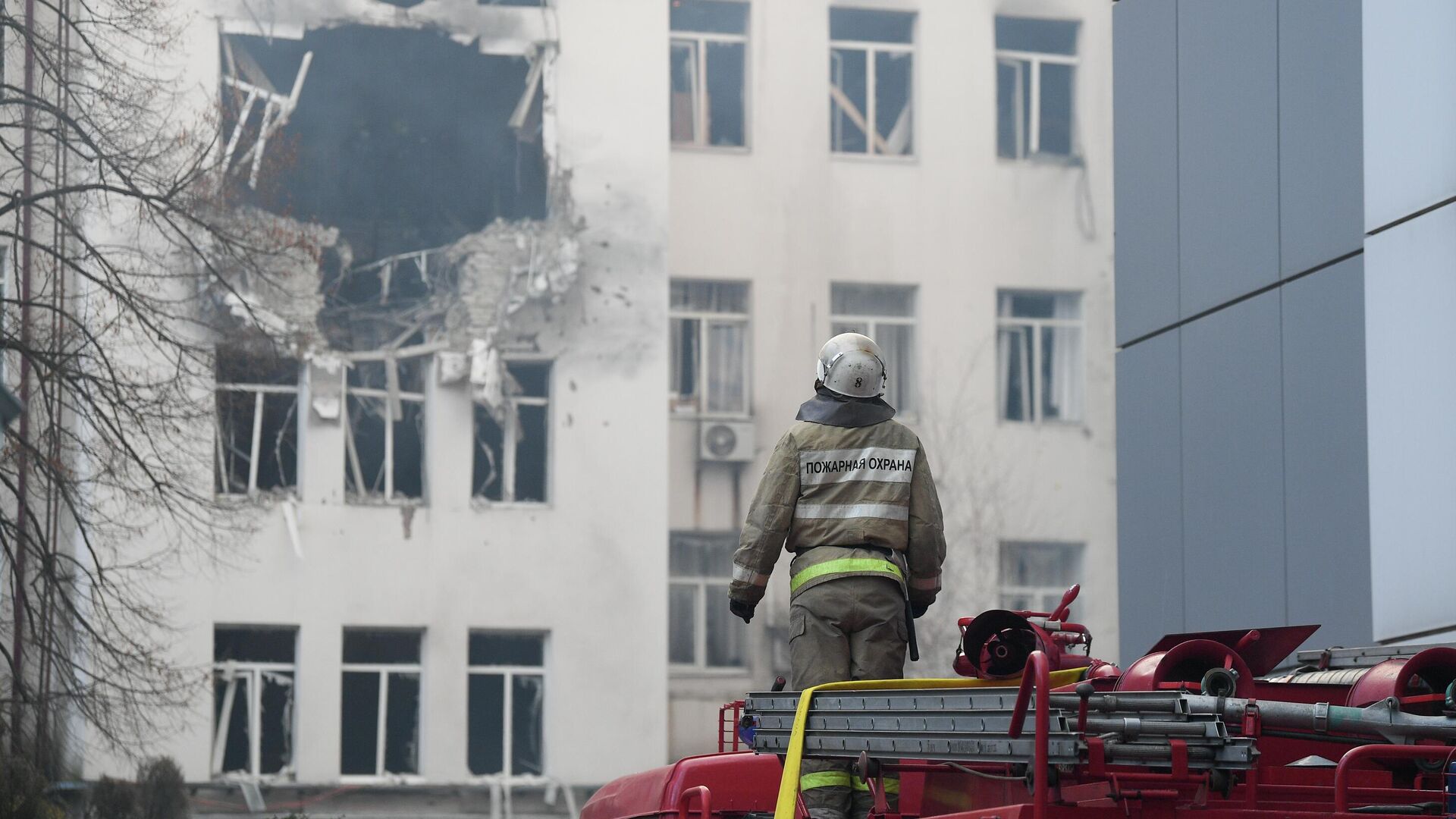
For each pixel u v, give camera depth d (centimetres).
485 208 3341
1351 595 1194
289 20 3222
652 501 3259
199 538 2966
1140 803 418
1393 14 1150
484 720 3167
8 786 2331
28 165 2791
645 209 3353
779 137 3638
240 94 3228
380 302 3234
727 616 3472
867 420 596
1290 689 596
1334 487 1221
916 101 3709
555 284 3278
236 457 3105
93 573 2755
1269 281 1316
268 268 3094
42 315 2719
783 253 3603
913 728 471
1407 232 1127
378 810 3027
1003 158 3734
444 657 3114
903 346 3666
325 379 3133
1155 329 1477
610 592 3206
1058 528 3612
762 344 3572
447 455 3192
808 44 3675
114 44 2991
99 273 2925
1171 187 1464
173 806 2575
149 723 2603
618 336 3300
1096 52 3788
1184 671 495
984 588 3553
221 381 3053
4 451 2466
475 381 3219
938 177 3688
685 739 3359
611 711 3167
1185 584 1412
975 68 3734
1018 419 3691
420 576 3133
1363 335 1198
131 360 2948
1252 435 1329
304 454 3108
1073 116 3788
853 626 576
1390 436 1134
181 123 3003
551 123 3341
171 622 2942
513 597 3167
